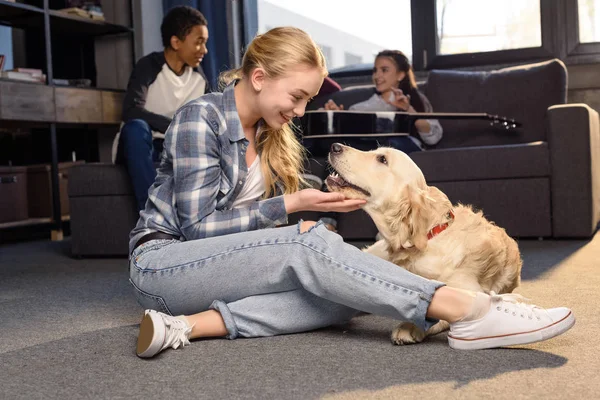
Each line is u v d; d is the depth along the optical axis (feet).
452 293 4.34
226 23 15.52
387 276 4.34
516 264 5.81
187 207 4.91
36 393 3.90
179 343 4.67
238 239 4.75
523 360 4.17
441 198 5.41
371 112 11.04
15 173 14.40
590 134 10.70
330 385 3.80
